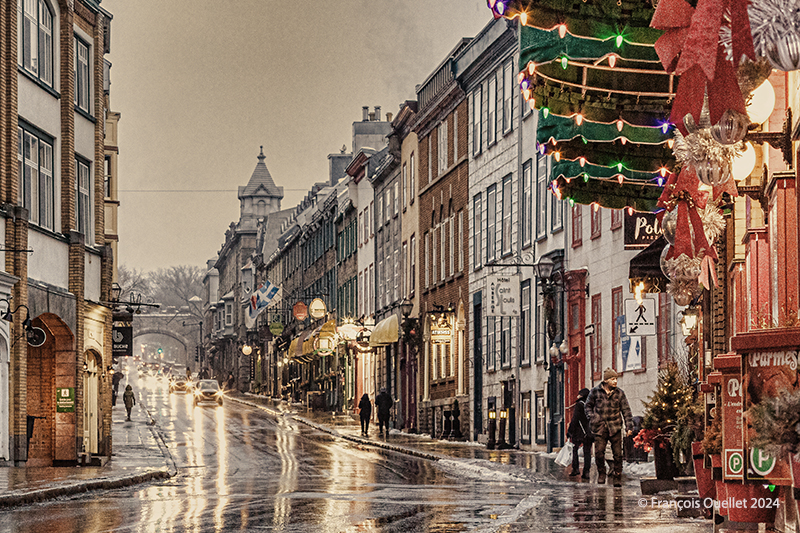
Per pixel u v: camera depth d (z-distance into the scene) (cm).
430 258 4959
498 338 3972
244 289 13262
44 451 3003
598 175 2011
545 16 1344
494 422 3716
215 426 5456
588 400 2141
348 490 2034
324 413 7012
